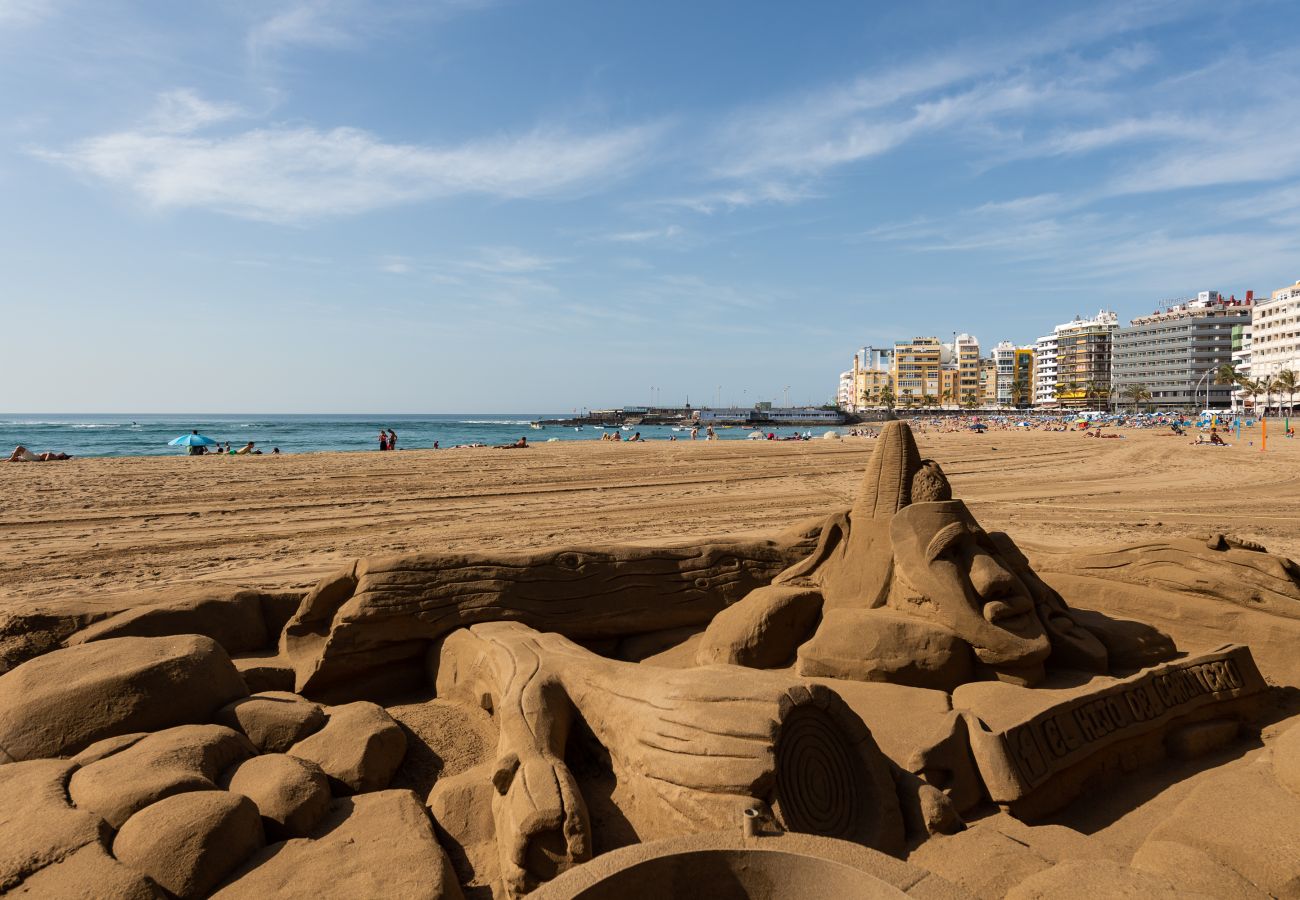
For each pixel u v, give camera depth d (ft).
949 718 13.70
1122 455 115.14
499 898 11.10
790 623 18.13
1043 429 242.37
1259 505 59.47
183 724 13.96
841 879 7.39
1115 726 14.89
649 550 20.33
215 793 10.97
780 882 7.64
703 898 7.72
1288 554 39.63
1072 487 72.69
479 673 16.42
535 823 10.77
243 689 15.58
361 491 65.77
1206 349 350.43
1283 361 275.39
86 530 46.37
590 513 54.65
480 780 13.46
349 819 11.89
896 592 17.52
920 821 11.55
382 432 124.67
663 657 19.19
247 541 43.29
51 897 8.89
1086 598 21.56
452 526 48.91
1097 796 14.38
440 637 18.16
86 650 14.69
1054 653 17.06
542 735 12.84
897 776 12.10
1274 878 9.90
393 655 17.93
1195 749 15.78
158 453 141.08
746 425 386.11
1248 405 281.33
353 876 10.16
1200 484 74.59
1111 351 423.64
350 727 14.26
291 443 188.44
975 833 11.56
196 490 65.31
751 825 8.97
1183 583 20.29
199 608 18.08
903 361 464.24
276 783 11.82
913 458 18.70
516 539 44.29
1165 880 8.60
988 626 15.89
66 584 32.94
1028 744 13.48
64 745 13.05
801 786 10.63
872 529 18.61
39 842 9.70
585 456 108.47
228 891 9.81
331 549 41.11
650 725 11.93
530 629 17.46
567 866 10.66
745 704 11.12
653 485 72.38
